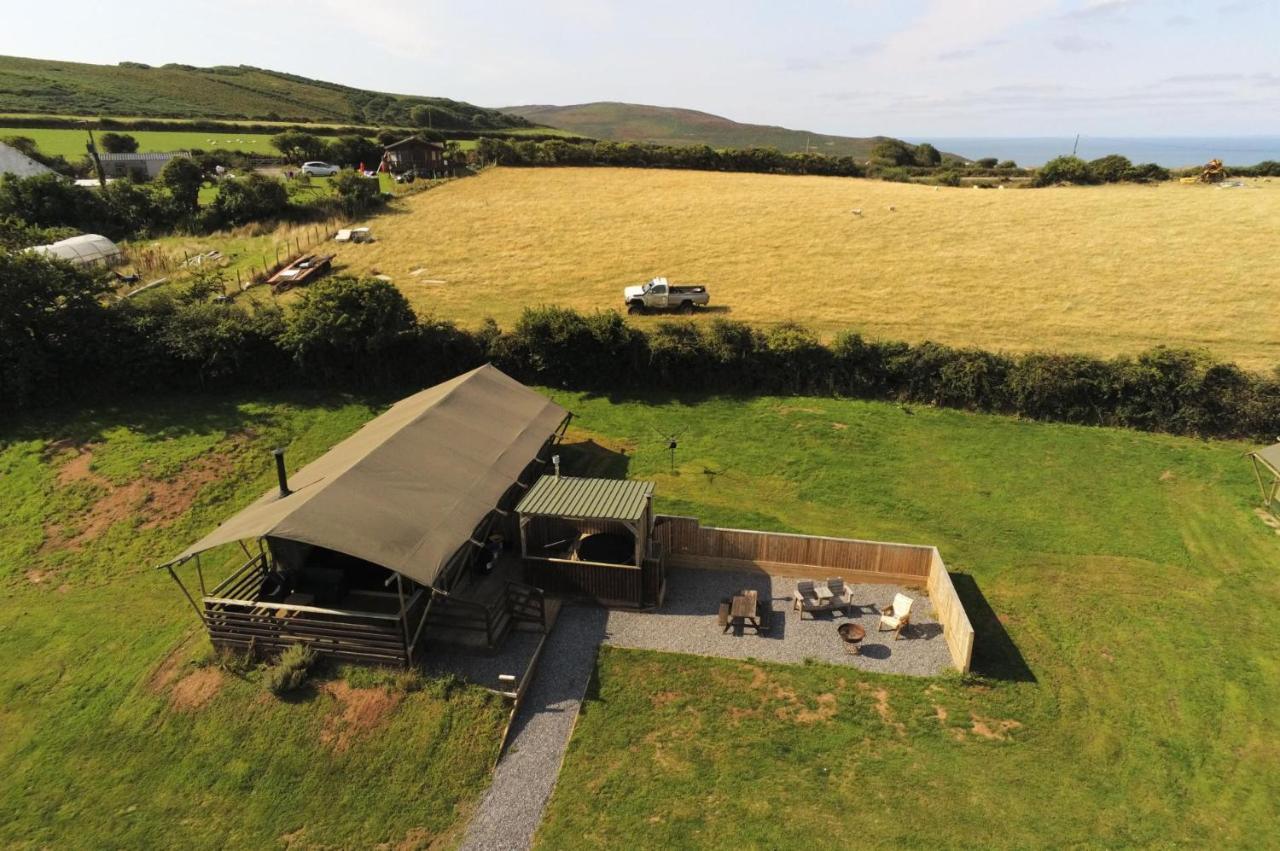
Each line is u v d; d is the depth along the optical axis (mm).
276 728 14727
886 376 29719
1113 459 25188
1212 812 12820
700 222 56469
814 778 13500
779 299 40281
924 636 17344
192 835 12914
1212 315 35656
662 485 24062
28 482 24312
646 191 67438
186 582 19906
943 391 28953
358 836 12719
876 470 24797
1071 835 12359
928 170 89438
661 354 30672
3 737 15180
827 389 30188
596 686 15766
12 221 32656
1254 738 14375
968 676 15828
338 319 30062
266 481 24781
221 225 54125
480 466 19906
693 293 38375
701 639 17312
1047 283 41344
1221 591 18750
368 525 15906
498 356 31609
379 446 18859
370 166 83875
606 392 31219
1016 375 28078
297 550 18109
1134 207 55750
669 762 13891
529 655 16453
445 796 13344
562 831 12602
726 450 26312
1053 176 73125
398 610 17188
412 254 48906
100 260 43781
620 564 18312
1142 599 18484
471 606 16266
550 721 14867
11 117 86750
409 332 31250
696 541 20109
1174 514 22062
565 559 18938
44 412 28297
